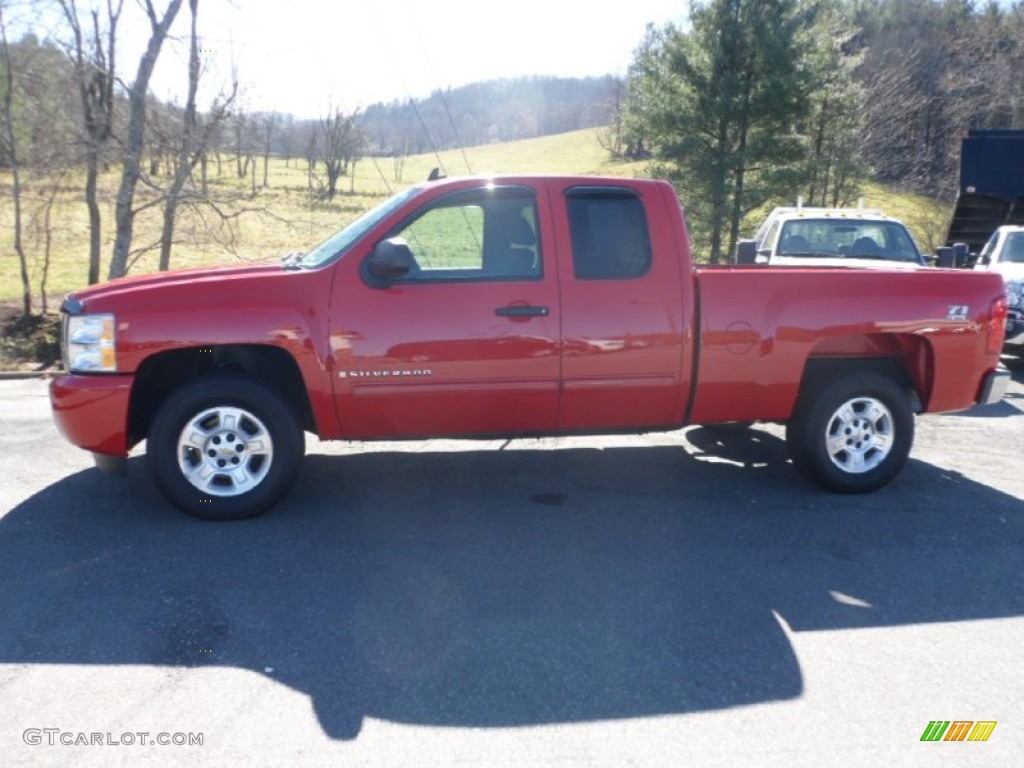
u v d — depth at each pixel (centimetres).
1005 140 1523
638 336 527
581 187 531
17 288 1555
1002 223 1555
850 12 2736
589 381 527
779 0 1841
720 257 1947
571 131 8331
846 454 581
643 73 1970
